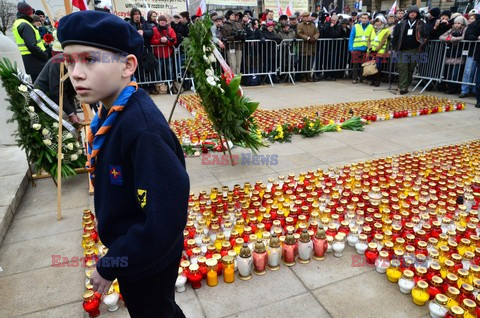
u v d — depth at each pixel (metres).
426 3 25.02
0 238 3.38
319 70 12.81
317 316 2.45
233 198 3.84
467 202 3.81
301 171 4.97
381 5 27.70
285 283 2.77
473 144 5.68
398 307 2.51
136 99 1.32
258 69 12.05
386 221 3.32
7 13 12.05
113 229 1.37
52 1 11.66
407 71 10.02
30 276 2.95
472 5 19.12
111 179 1.32
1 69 4.25
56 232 3.60
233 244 3.10
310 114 7.72
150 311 1.51
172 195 1.21
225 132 4.92
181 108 9.02
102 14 1.24
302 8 15.78
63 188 4.62
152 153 1.21
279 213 3.48
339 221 3.47
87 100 1.28
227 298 2.62
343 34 12.70
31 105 4.48
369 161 4.91
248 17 12.38
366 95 10.20
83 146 5.24
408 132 6.66
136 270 1.32
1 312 2.56
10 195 4.05
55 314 2.54
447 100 8.88
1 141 5.96
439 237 3.08
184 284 2.70
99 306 2.57
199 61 4.50
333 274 2.87
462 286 2.39
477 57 8.30
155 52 10.52
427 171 4.66
